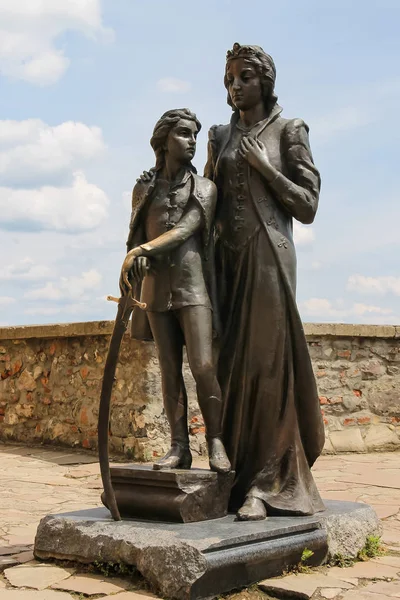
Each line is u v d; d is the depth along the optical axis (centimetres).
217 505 368
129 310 361
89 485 654
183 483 355
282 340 388
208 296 394
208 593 310
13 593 319
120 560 335
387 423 952
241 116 418
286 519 369
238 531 335
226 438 401
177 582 307
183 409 398
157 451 785
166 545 318
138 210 398
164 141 398
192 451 809
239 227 398
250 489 386
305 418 399
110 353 361
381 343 958
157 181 401
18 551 393
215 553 314
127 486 371
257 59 406
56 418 912
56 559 361
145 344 786
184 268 388
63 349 905
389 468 762
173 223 389
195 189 391
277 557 340
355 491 609
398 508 533
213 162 422
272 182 390
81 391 878
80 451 863
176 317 394
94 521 360
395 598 317
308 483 395
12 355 976
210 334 387
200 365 380
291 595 320
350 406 932
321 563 363
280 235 392
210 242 399
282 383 392
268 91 411
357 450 920
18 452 884
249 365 392
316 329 900
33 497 586
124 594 315
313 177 397
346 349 936
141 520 362
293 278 394
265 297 388
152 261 391
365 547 390
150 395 785
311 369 396
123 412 812
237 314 400
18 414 961
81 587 324
